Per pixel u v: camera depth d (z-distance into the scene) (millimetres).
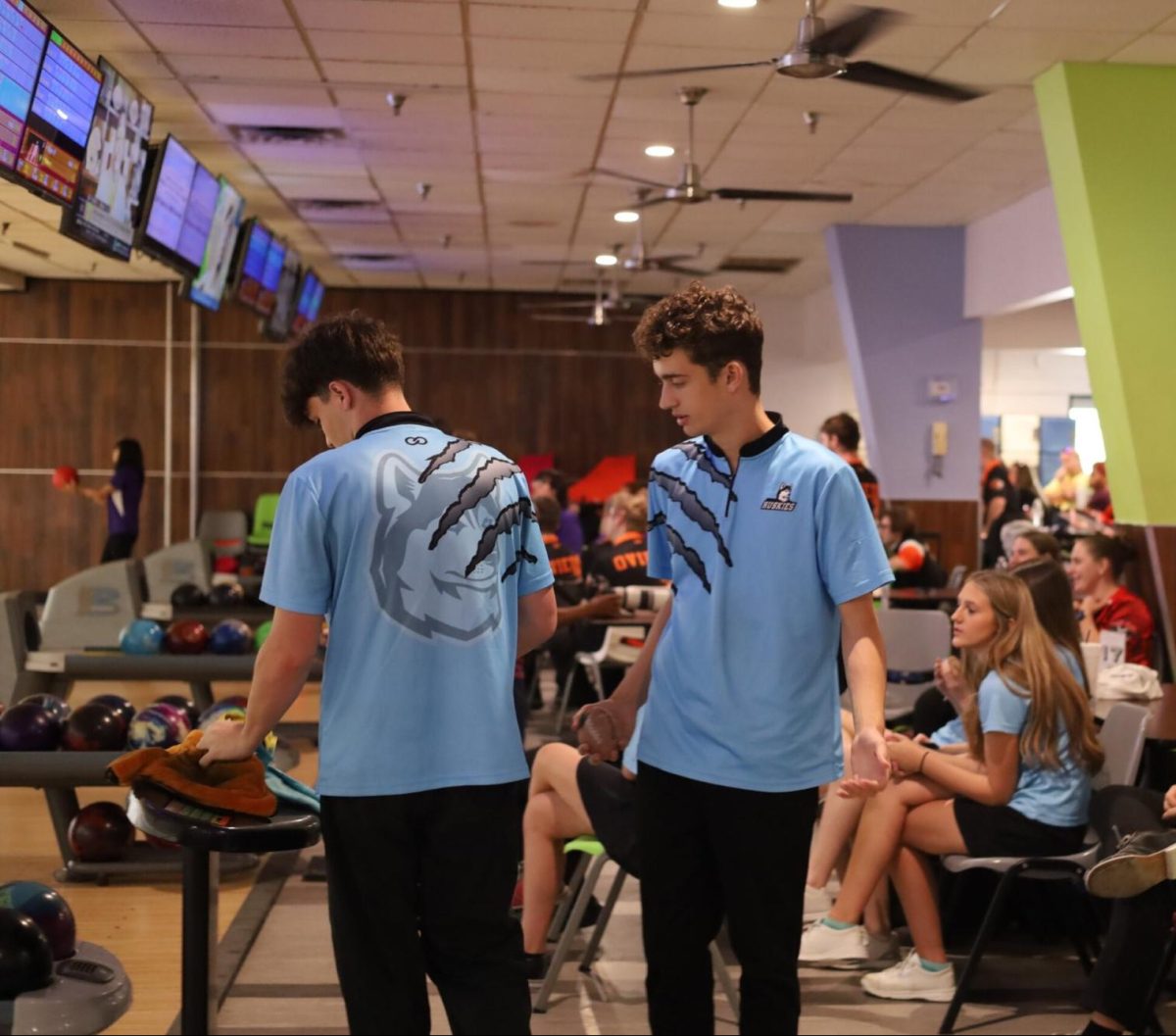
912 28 6461
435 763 2398
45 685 5785
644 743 2688
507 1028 2434
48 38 5531
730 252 13250
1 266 7555
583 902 3916
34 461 8320
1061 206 7273
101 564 8602
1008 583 4039
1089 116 7000
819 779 2586
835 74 5531
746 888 2572
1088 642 5566
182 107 7988
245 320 15055
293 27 6508
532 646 2688
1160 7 6105
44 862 5324
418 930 2498
